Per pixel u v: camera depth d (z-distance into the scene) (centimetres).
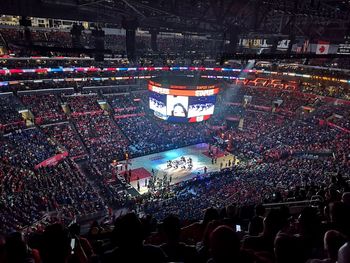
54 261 490
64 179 3581
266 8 2164
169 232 558
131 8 1920
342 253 361
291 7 2128
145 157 4947
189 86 4756
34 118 4828
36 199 2922
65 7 1744
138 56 2536
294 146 4741
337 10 2355
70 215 2862
